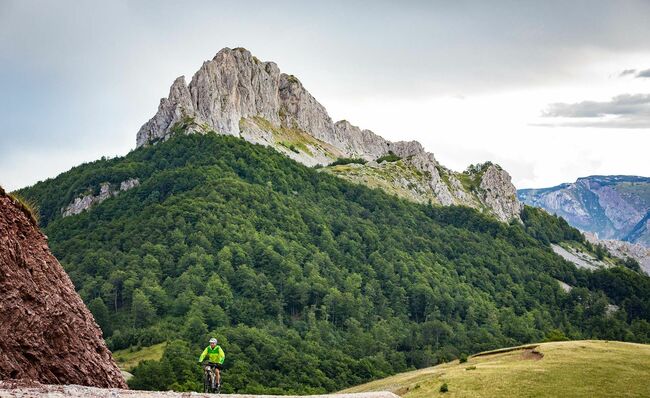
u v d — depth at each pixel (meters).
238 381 134.62
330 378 154.12
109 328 176.62
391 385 91.88
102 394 23.08
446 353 187.50
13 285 25.78
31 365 24.95
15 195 30.08
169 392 25.12
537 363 77.19
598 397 60.28
